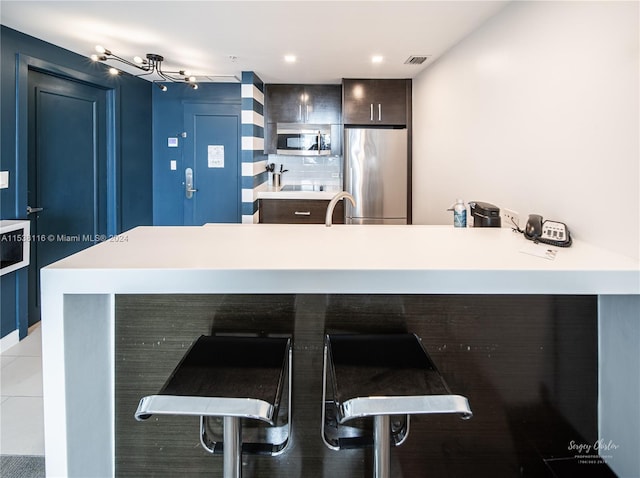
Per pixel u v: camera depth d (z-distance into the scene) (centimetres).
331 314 149
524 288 122
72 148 374
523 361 153
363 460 155
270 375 117
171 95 500
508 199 242
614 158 156
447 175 348
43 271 117
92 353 137
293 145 504
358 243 159
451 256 138
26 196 308
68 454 123
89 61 378
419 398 103
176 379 114
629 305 139
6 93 291
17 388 240
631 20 148
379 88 464
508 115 242
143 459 155
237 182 511
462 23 277
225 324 150
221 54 362
